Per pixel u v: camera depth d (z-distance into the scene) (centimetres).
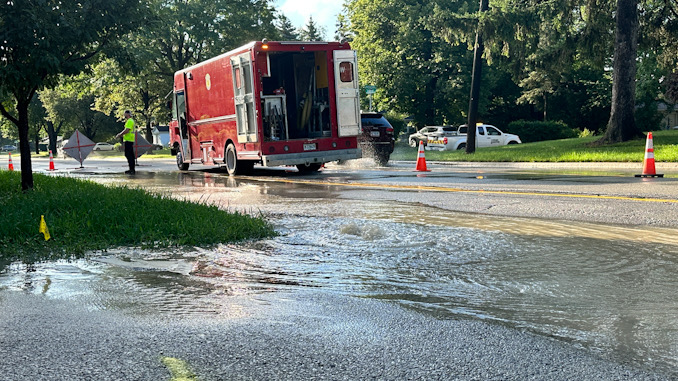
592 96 5794
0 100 1232
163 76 5394
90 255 601
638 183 1209
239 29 5006
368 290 445
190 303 419
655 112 5884
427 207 920
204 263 554
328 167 2183
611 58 4522
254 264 544
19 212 812
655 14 2872
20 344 336
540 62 2944
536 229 687
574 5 2716
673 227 686
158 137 7806
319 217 826
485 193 1100
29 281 496
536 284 448
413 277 480
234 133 1797
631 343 321
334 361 303
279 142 1688
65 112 8356
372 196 1104
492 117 6334
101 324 371
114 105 6184
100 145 8088
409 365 296
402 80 4738
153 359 308
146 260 571
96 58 1289
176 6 4784
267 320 376
